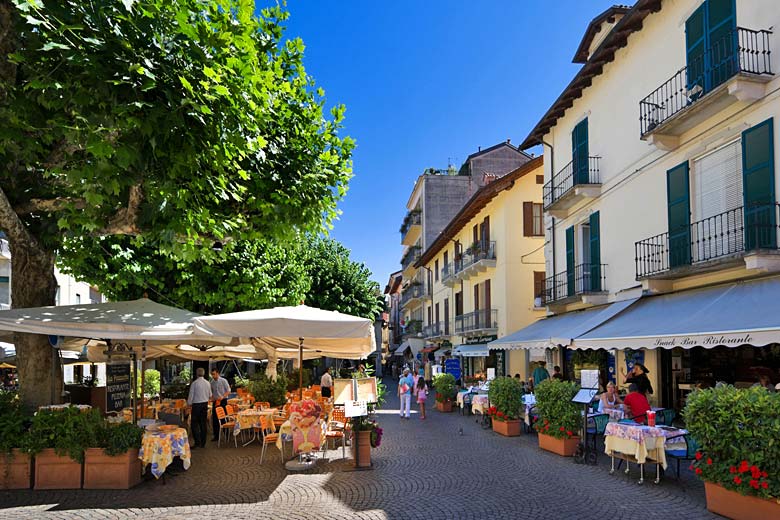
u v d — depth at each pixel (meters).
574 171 17.66
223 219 9.85
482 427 15.69
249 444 12.64
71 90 6.83
